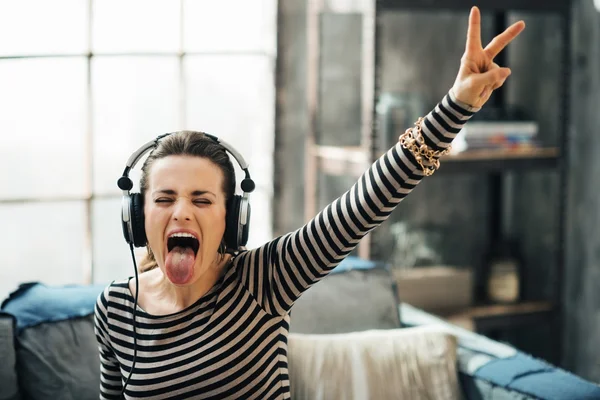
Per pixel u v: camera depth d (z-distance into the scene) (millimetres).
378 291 2416
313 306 2307
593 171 3158
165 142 1545
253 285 1529
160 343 1523
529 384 2045
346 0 2854
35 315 2020
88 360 2004
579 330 3252
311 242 1452
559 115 3191
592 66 3141
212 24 3035
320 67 3141
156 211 1504
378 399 2072
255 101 3119
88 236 2980
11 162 2900
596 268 3156
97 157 2990
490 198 3469
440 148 1360
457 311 3113
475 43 1325
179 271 1470
